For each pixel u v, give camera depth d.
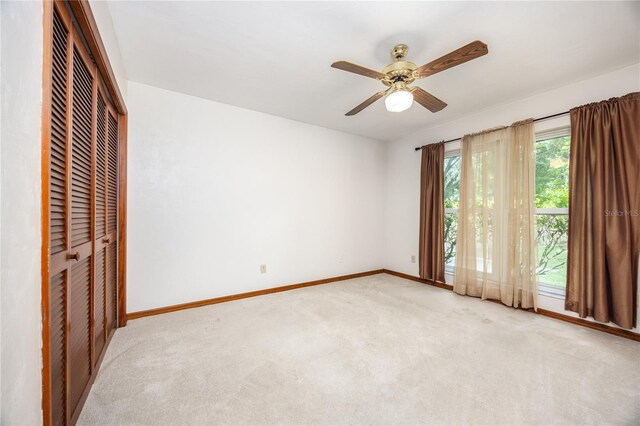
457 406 1.36
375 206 4.42
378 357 1.82
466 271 3.22
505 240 2.89
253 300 3.01
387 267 4.49
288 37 1.83
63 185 1.04
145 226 2.51
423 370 1.67
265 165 3.26
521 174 2.76
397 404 1.37
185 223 2.72
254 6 1.54
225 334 2.15
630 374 1.63
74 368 1.23
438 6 1.53
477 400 1.40
